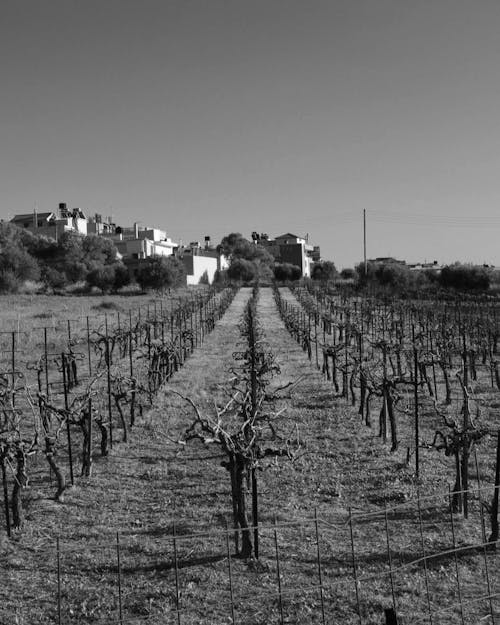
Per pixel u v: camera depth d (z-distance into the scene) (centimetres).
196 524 1236
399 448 1762
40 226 12512
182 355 3550
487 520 1243
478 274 7694
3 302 6294
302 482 1475
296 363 3372
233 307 7138
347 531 1188
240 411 1250
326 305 6600
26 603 945
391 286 8412
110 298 7525
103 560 1078
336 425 2023
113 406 2253
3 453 1197
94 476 1530
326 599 946
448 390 2336
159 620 901
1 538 1166
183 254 11538
